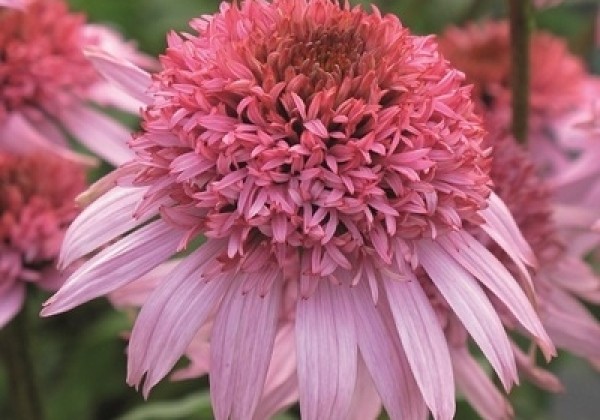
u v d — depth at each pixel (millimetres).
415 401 270
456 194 269
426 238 275
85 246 278
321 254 267
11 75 396
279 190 263
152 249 275
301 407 263
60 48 406
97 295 271
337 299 272
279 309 275
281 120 265
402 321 269
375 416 289
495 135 342
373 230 267
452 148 271
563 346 335
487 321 270
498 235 283
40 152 386
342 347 268
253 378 267
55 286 359
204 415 397
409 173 264
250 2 283
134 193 281
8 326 367
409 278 268
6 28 400
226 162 263
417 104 271
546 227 333
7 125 391
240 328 269
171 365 267
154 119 273
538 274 332
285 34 278
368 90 268
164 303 271
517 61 363
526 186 335
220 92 269
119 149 402
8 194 367
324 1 284
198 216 270
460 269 275
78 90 404
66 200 374
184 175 264
